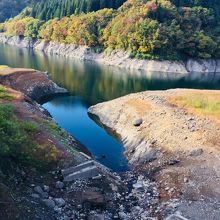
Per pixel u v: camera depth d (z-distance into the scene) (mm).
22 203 27438
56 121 58875
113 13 143875
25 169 32375
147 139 47688
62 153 36656
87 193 32375
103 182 34656
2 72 76500
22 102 54188
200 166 40094
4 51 149875
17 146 31859
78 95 77562
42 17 179750
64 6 167250
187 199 34344
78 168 34844
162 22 130375
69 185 32938
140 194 35344
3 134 30188
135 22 126438
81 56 137250
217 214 31984
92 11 154000
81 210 30516
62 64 120562
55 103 70562
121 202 33219
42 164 34469
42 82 78062
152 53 121562
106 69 115062
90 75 102438
